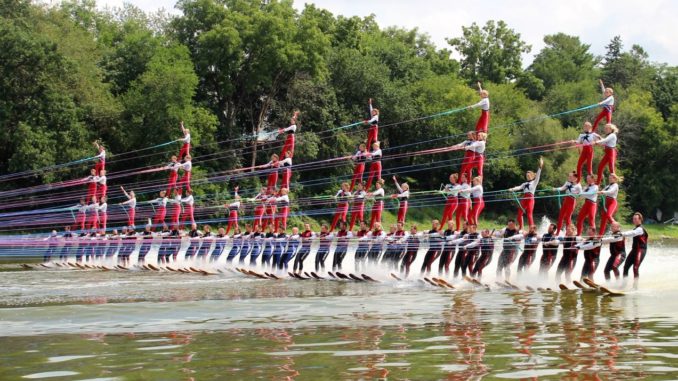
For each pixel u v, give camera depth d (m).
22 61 57.94
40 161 56.38
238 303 25.17
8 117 57.66
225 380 13.44
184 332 18.84
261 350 16.23
